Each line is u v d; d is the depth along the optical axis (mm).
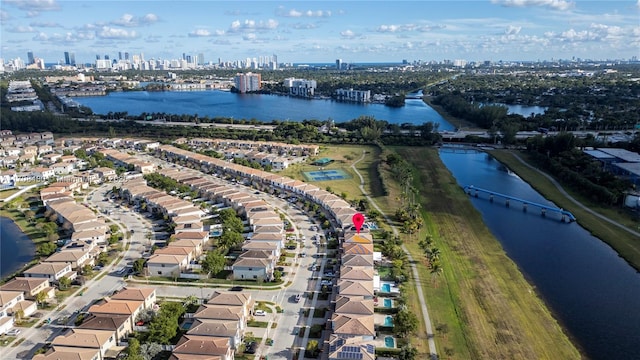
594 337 113875
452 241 168000
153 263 139625
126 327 110312
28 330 113000
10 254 158875
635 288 138500
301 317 117500
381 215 189375
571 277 145250
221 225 176500
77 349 100062
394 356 102250
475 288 133375
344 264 136375
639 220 189875
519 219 197625
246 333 110562
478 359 101875
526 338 110312
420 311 119562
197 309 118562
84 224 172625
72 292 130875
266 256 142125
